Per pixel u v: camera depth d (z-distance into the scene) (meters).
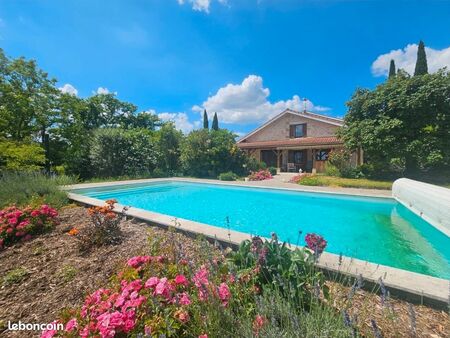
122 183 12.80
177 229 4.15
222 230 3.94
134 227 4.59
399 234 5.79
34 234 4.34
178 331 1.66
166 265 2.36
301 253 2.11
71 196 7.35
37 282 2.79
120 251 3.50
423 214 5.81
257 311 1.67
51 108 17.12
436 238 5.18
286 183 13.02
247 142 24.86
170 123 21.05
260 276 2.02
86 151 16.97
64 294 2.54
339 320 1.47
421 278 2.29
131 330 1.57
